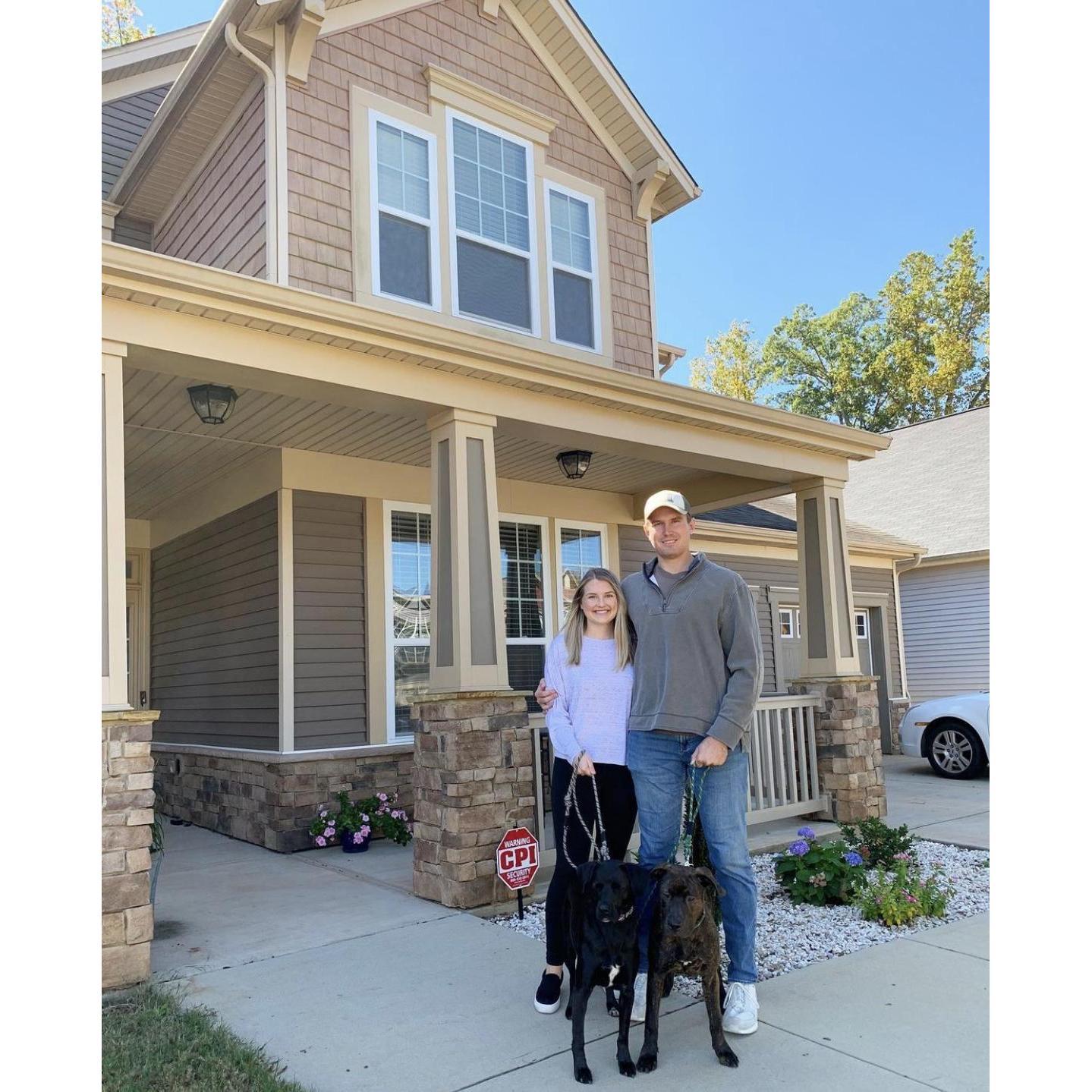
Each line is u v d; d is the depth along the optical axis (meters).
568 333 7.38
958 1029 3.13
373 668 7.12
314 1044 3.08
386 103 6.45
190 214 7.08
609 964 2.79
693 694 3.13
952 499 14.30
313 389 4.82
